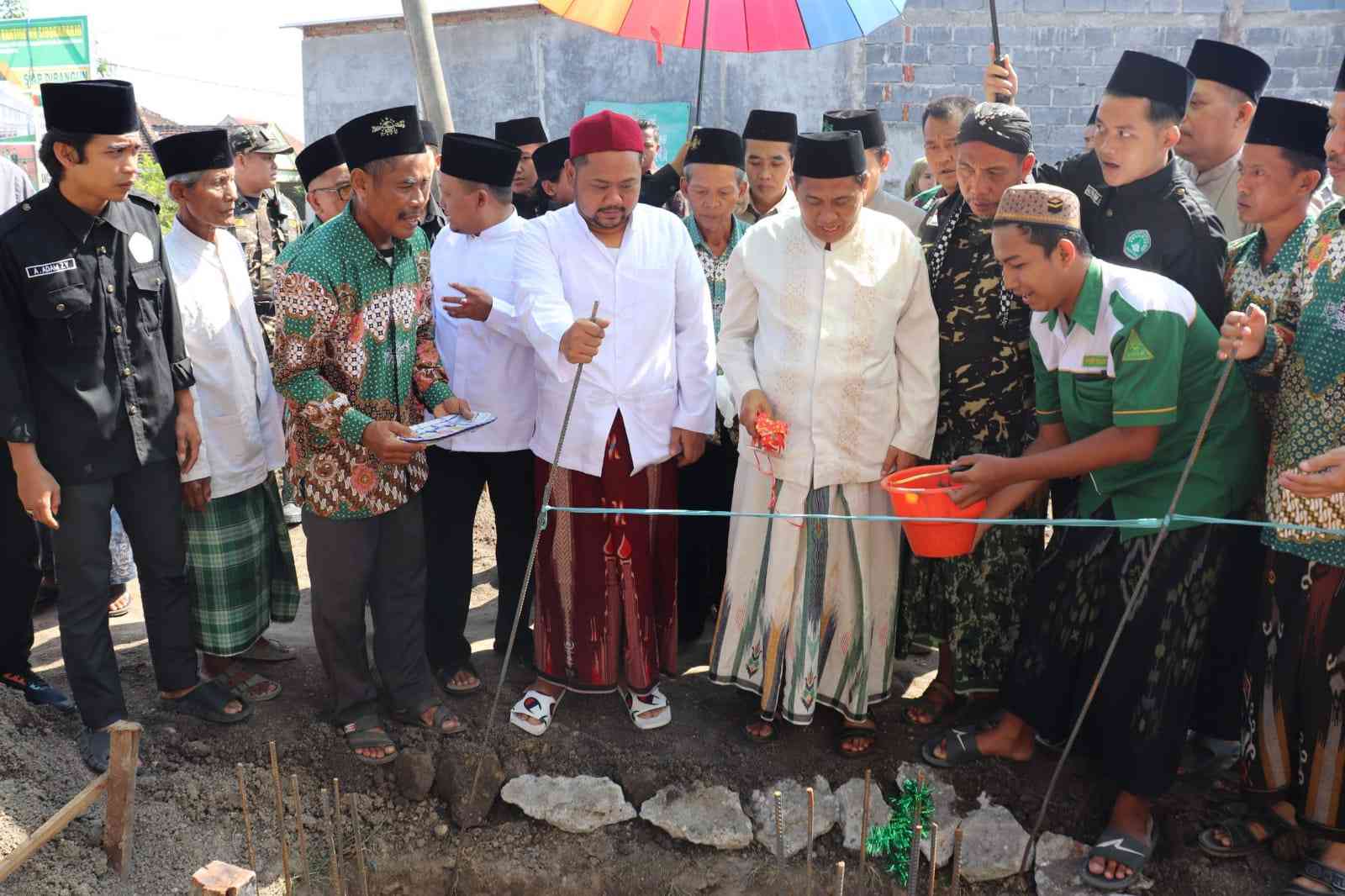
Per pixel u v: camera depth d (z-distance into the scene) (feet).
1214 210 12.35
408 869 11.53
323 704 12.93
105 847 10.59
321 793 10.82
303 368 11.09
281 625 15.21
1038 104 31.07
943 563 12.16
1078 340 10.21
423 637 12.55
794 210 12.69
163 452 11.70
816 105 32.99
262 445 12.87
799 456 11.49
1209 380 10.16
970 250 11.68
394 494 11.69
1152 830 10.87
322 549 11.56
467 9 36.65
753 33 15.81
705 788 11.82
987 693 12.42
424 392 12.19
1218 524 10.38
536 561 12.42
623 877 11.42
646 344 11.93
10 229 10.58
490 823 11.91
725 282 13.41
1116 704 10.55
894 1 15.87
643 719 12.51
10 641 12.35
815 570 11.59
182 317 12.01
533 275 11.78
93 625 11.49
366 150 10.78
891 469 11.63
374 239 11.41
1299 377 9.97
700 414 12.28
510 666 13.78
